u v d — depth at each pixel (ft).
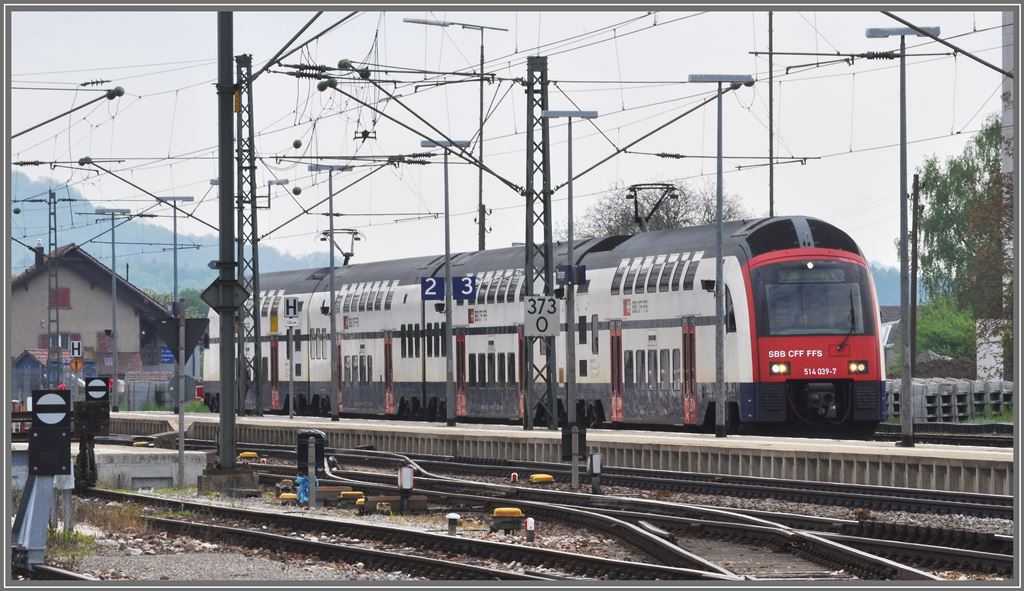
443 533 164.14
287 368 496.23
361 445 362.33
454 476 273.54
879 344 299.17
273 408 503.20
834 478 241.14
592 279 350.43
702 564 129.80
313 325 483.51
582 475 247.29
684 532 166.40
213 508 187.73
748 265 298.76
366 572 134.10
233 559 145.07
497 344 383.65
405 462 294.46
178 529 170.50
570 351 334.65
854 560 132.57
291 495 209.87
